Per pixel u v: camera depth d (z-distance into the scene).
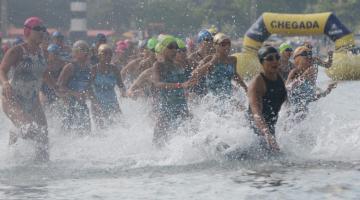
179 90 24.59
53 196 15.66
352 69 67.88
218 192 15.65
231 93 24.97
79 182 17.47
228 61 24.94
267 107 20.61
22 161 21.28
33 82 22.73
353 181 16.48
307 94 25.28
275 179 17.02
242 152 20.58
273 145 19.75
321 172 17.91
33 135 22.12
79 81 28.39
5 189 16.59
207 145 20.98
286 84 25.31
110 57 29.02
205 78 24.97
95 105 28.86
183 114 24.62
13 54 22.30
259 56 20.34
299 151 21.39
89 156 22.25
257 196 15.06
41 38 22.62
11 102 22.42
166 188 16.33
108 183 17.22
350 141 22.72
